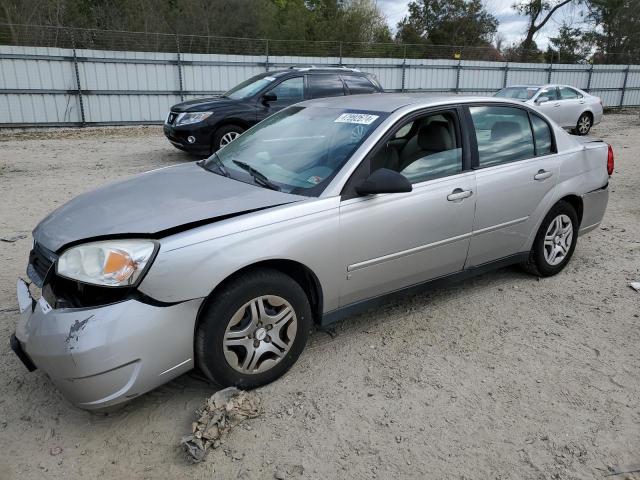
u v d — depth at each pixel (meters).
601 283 4.68
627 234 6.09
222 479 2.48
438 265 3.80
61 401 3.03
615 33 41.59
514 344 3.66
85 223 2.94
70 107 17.52
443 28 45.12
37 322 2.63
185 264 2.67
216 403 2.84
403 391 3.12
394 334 3.77
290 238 2.98
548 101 15.17
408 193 3.50
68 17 30.28
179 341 2.72
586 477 2.51
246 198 3.14
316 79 10.74
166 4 33.59
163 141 14.40
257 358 3.03
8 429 2.80
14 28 18.27
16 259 5.09
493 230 4.06
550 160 4.44
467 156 3.90
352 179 3.28
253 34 35.16
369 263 3.38
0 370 3.30
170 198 3.19
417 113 3.66
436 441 2.73
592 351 3.58
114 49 19.03
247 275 2.91
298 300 3.12
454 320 3.99
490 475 2.52
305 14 38.84
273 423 2.84
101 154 11.98
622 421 2.89
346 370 3.32
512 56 29.62
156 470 2.54
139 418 2.90
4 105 16.58
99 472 2.53
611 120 21.75
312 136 3.73
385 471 2.54
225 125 10.23
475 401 3.04
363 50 24.84
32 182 8.70
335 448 2.68
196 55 18.95
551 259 4.68
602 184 4.91
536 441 2.74
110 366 2.53
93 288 2.63
